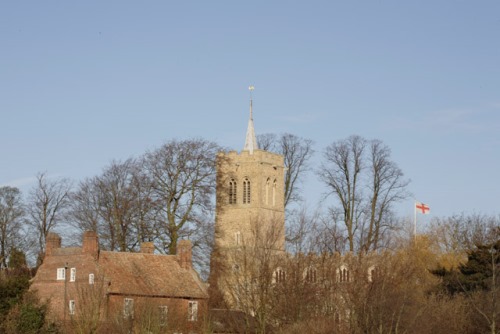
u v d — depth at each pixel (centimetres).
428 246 14450
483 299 10050
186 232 14600
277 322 10362
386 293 9675
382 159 15588
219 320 11362
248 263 12438
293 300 10175
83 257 12438
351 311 9506
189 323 11269
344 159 15738
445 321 9725
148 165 14850
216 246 14788
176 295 12519
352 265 10700
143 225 14388
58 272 12544
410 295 9962
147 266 12975
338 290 10319
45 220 15300
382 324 9106
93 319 9388
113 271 12506
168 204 14688
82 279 12350
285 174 17450
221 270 13462
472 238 15300
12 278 9681
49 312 10125
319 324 9462
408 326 9300
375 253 11225
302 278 10538
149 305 9825
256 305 10769
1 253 15088
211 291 13025
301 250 11219
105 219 14525
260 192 17150
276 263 10938
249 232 16862
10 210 15338
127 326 9456
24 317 8850
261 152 17200
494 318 8831
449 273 12238
